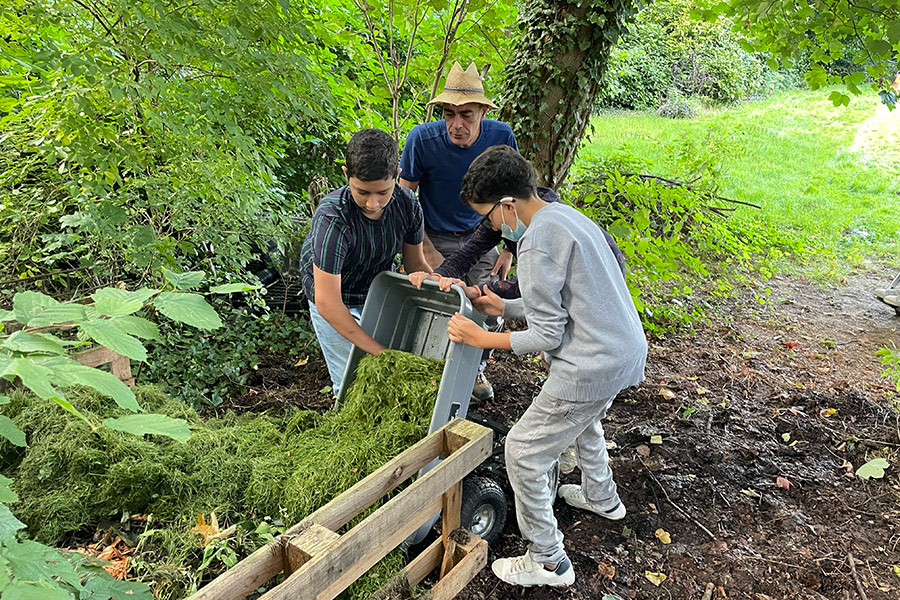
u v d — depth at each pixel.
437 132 3.26
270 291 4.75
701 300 6.01
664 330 5.31
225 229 3.68
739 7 4.40
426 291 2.71
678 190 4.97
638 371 2.16
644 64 16.20
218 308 4.32
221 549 2.03
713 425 3.72
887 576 2.56
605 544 2.72
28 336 0.90
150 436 2.54
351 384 2.73
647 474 3.19
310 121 3.77
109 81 2.50
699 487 3.12
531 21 4.59
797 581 2.54
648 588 2.50
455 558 2.10
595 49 4.58
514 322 5.07
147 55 2.84
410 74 4.95
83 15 2.96
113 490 2.25
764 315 5.87
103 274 3.54
